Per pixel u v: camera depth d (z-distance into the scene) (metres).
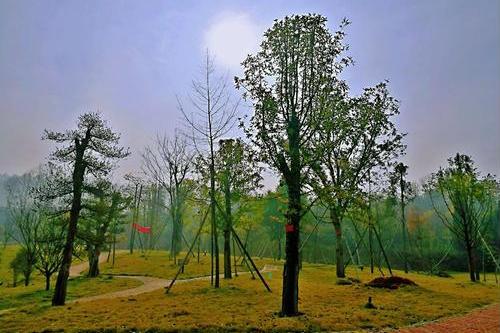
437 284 30.03
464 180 38.88
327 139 19.23
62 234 28.70
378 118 30.59
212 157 27.00
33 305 23.31
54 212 25.61
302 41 19.06
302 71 19.08
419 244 60.53
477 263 57.66
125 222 47.28
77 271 47.56
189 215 51.47
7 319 17.27
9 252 54.09
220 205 31.17
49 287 32.41
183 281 33.94
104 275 40.69
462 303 20.73
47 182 26.92
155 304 19.94
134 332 13.98
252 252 71.62
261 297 21.77
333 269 44.44
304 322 14.95
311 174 19.27
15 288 34.12
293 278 16.91
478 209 40.91
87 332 14.05
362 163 31.11
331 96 18.77
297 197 17.97
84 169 24.53
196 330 14.05
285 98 18.75
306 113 18.78
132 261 50.97
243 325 14.56
